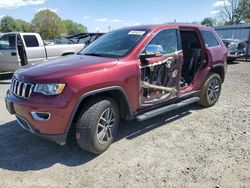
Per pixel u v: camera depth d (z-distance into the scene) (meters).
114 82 3.62
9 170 3.36
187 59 5.41
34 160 3.61
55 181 3.13
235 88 7.99
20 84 3.51
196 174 3.23
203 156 3.66
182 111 5.58
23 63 9.57
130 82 3.84
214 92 5.86
